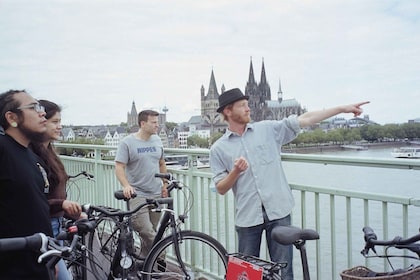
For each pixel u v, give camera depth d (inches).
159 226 157.4
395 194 106.0
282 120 130.6
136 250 170.2
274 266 101.8
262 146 127.3
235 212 133.4
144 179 182.2
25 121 93.7
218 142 133.1
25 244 64.6
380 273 83.9
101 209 152.3
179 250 151.3
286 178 130.9
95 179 251.0
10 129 94.1
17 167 89.7
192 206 174.2
